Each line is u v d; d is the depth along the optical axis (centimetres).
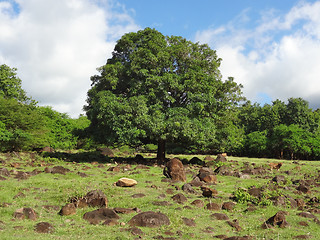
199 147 2369
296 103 4322
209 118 2034
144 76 2016
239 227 648
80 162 2062
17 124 2359
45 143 2581
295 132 3328
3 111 2331
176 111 1892
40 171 1402
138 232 577
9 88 3891
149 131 1875
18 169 1502
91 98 2377
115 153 3134
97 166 1823
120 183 1086
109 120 1886
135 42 2266
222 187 1171
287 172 1716
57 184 1052
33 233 557
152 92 1942
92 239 530
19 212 668
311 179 1488
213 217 724
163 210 755
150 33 2191
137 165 1889
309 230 647
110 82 2089
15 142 2298
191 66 2095
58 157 2244
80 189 929
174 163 1359
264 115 4525
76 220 666
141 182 1219
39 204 787
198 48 2239
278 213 694
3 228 574
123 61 2353
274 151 3700
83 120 3316
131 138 1856
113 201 840
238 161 2497
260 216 755
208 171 1491
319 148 3184
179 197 883
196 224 662
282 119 4462
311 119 4253
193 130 1867
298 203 910
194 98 1950
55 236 543
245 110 4862
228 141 2338
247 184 1255
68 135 3027
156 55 2055
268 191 952
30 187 998
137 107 1827
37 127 2481
